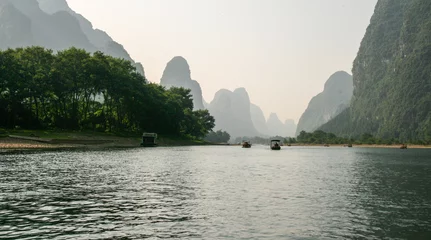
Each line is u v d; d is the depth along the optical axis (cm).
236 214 1803
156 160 5519
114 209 1884
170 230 1499
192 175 3528
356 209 1972
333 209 1962
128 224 1588
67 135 10062
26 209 1859
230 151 11369
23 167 3831
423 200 2266
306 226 1594
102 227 1535
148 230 1497
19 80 9575
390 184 3077
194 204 2041
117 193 2372
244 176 3562
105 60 12131
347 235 1468
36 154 5816
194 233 1459
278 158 7531
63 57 11000
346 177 3638
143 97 13550
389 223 1662
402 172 4284
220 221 1656
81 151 7275
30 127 10300
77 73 10894
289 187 2794
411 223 1664
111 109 13212
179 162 5278
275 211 1886
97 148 9025
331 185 2961
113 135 12112
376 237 1445
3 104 9694
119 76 12356
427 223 1664
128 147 10538
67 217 1702
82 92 12250
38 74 9869
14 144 7600
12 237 1388
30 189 2473
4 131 8831
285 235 1452
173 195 2327
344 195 2441
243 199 2220
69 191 2422
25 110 10250
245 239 1388
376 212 1897
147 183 2869
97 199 2152
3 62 9500
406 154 11100
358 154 10962
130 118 13912
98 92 12450
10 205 1955
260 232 1488
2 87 9575
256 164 5431
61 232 1458
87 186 2653
